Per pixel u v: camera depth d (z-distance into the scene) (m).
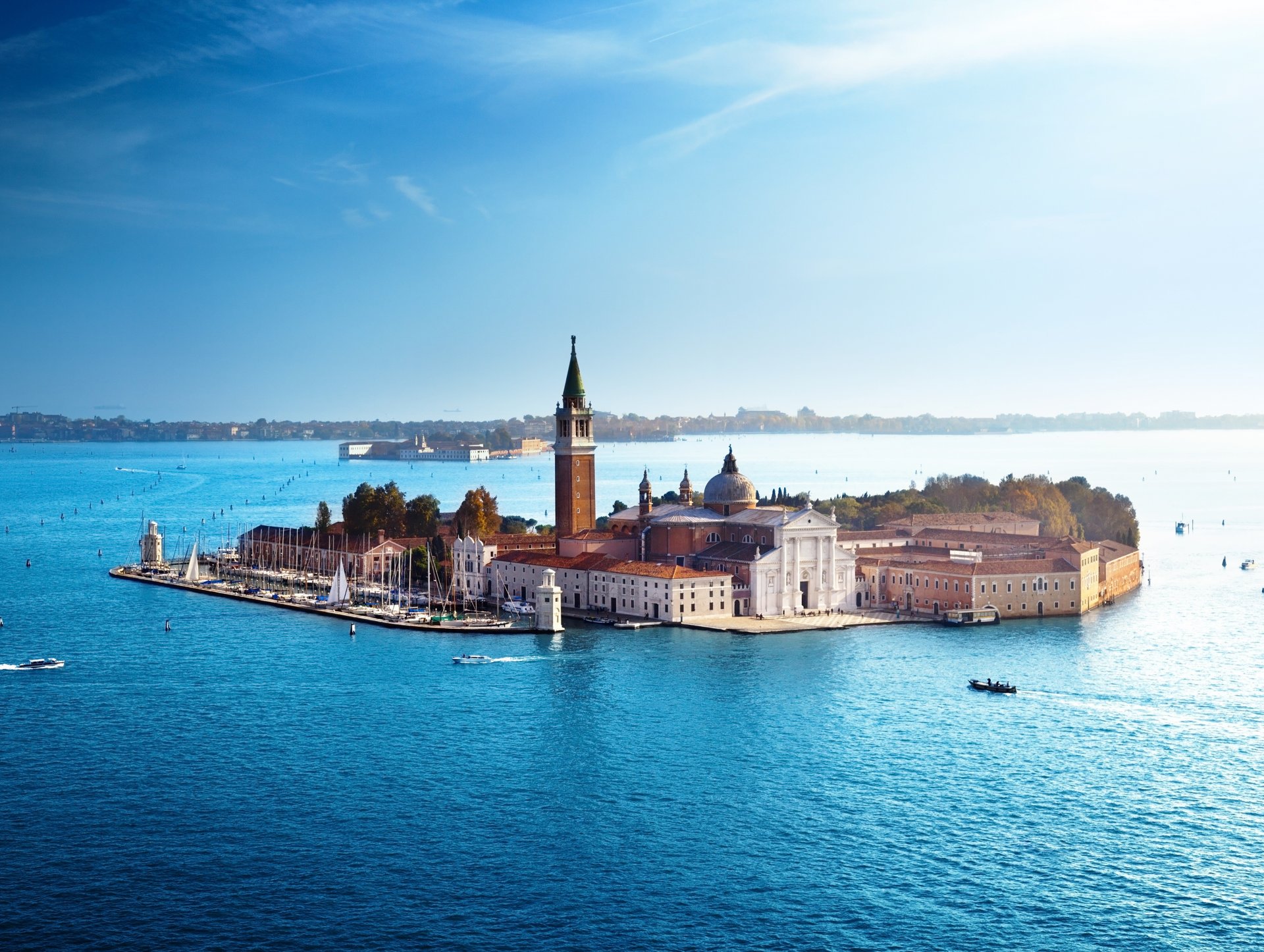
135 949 144.88
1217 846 175.88
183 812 186.62
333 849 173.50
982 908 157.25
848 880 164.62
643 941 148.00
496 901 158.00
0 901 156.62
